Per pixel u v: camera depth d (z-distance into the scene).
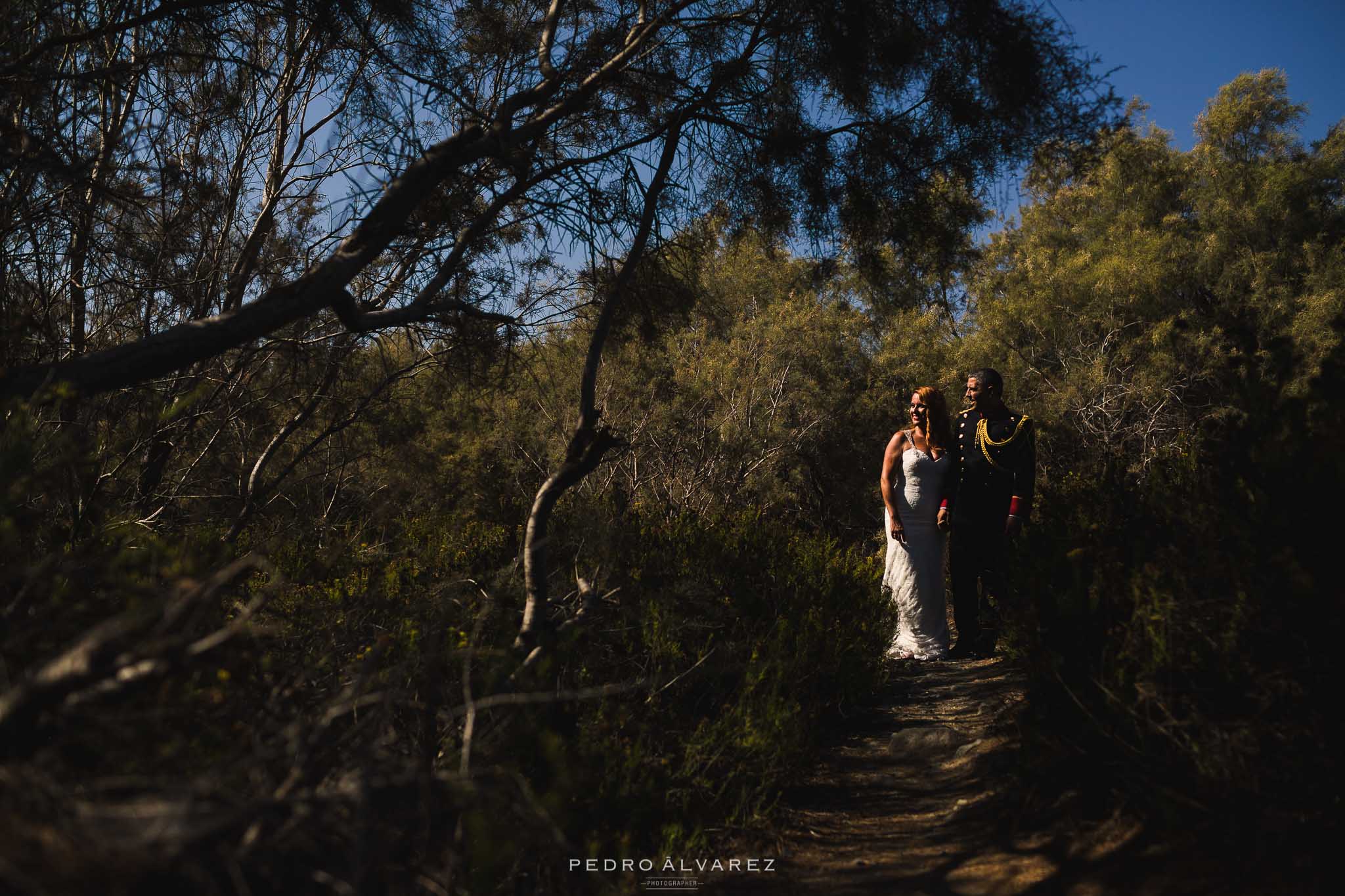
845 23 3.60
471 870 1.95
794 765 3.23
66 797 1.30
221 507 5.28
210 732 1.78
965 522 5.28
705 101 4.01
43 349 3.33
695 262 4.74
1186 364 12.85
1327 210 16.47
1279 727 2.11
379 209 2.86
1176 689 2.29
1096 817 2.44
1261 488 2.20
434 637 2.61
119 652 1.54
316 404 4.54
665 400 9.51
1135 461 9.80
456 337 4.44
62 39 2.79
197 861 1.38
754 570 4.70
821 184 4.17
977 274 16.11
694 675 3.54
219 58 3.41
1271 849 1.92
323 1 3.55
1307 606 1.94
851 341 13.49
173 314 4.23
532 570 3.15
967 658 5.24
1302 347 13.47
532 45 4.34
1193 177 17.94
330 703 2.19
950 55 3.59
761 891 2.42
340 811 1.79
